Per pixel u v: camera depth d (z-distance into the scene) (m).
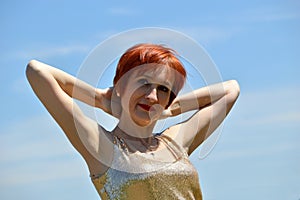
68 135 5.29
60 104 5.22
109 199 5.18
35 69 5.25
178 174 5.27
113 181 5.16
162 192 5.17
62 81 5.37
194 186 5.38
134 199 5.13
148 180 5.15
